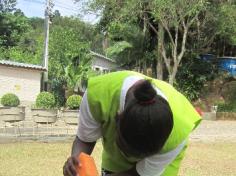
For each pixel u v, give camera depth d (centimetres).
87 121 300
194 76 2828
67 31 2980
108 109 288
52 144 1185
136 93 240
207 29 2700
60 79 2720
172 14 2402
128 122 237
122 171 309
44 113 1362
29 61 3117
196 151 1198
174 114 287
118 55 2978
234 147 1340
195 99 2822
